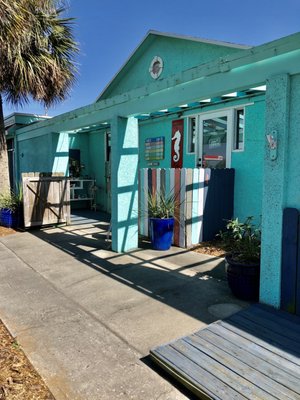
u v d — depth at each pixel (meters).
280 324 2.73
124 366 2.30
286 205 2.99
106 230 6.99
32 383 2.10
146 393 2.03
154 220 5.28
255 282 3.33
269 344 2.41
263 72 3.12
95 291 3.66
